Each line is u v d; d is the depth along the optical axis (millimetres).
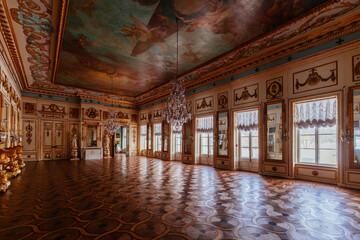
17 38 6617
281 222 3404
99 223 3330
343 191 5395
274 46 7176
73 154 13805
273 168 7672
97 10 5289
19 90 11625
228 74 9633
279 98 7617
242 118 9164
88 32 6367
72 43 7059
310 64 6789
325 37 6320
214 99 10445
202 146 11508
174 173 8242
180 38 6734
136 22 5844
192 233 2990
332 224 3338
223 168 9648
